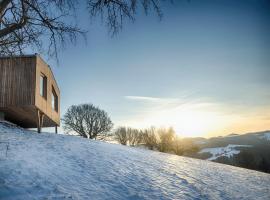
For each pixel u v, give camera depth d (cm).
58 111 2914
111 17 732
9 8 778
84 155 1731
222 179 1898
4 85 2183
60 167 1306
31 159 1322
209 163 2855
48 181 1048
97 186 1136
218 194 1414
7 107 2172
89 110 5284
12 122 2745
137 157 2128
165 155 2875
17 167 1135
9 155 1312
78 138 2764
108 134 5372
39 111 2355
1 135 1880
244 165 5847
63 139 2347
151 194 1173
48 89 2509
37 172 1129
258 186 1936
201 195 1315
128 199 1060
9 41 828
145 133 6006
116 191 1123
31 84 2178
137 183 1298
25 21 763
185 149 5928
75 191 1009
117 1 716
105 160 1694
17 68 2200
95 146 2305
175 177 1605
